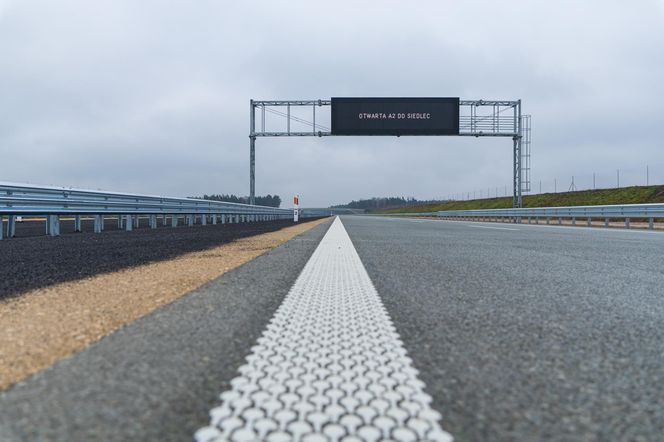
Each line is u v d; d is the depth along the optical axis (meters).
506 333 2.41
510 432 1.29
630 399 1.55
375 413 1.39
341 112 29.03
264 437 1.22
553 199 52.75
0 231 9.34
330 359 1.94
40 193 9.45
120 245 8.24
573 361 1.95
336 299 3.32
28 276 4.49
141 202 13.54
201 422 1.33
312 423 1.31
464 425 1.33
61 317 2.77
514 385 1.66
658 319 2.74
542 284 4.07
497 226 20.34
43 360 1.94
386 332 2.41
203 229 15.29
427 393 1.57
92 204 11.12
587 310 2.99
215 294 3.50
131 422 1.33
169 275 4.57
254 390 1.57
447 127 28.94
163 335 2.31
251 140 30.05
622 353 2.07
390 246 8.36
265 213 30.28
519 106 29.52
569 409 1.46
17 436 1.25
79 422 1.33
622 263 5.72
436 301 3.27
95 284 4.02
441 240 10.13
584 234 13.02
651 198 35.09
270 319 2.69
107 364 1.86
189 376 1.72
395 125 28.91
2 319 2.71
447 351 2.08
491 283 4.11
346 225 21.64
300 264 5.53
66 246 7.95
